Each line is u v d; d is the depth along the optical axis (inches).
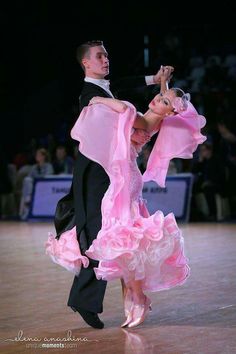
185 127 321.1
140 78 332.2
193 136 323.0
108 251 291.7
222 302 353.4
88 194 310.2
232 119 1003.3
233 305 345.4
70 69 1184.2
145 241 292.5
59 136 1112.2
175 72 1105.4
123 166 299.7
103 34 1179.9
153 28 1177.4
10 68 1195.3
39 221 888.3
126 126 299.1
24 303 364.2
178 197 836.6
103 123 301.4
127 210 300.2
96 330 302.8
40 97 1190.3
